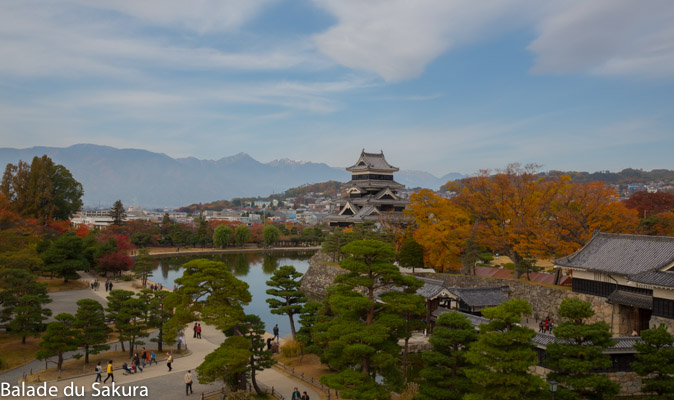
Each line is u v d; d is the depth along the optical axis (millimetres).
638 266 47781
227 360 35469
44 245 94688
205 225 198000
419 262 84188
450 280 79000
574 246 63906
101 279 103750
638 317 47875
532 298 63969
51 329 44531
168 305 37406
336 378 35094
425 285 59281
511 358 31016
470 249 79312
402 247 85812
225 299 38375
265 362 41188
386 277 38938
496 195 76125
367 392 34000
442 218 84125
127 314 49656
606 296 51156
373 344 36969
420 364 48844
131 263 105750
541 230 66438
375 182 146500
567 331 32062
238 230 196625
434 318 56531
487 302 57906
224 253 182125
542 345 37875
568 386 33250
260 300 89312
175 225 198125
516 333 31422
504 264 93000
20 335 50562
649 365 31406
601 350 31734
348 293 40031
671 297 42094
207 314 36219
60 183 131875
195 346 55875
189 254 174000
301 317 49750
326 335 38219
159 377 43719
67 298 79688
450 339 35781
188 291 36594
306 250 194625
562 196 70625
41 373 44031
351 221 138750
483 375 31031
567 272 64500
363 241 40281
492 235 76875
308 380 44000
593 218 65812
